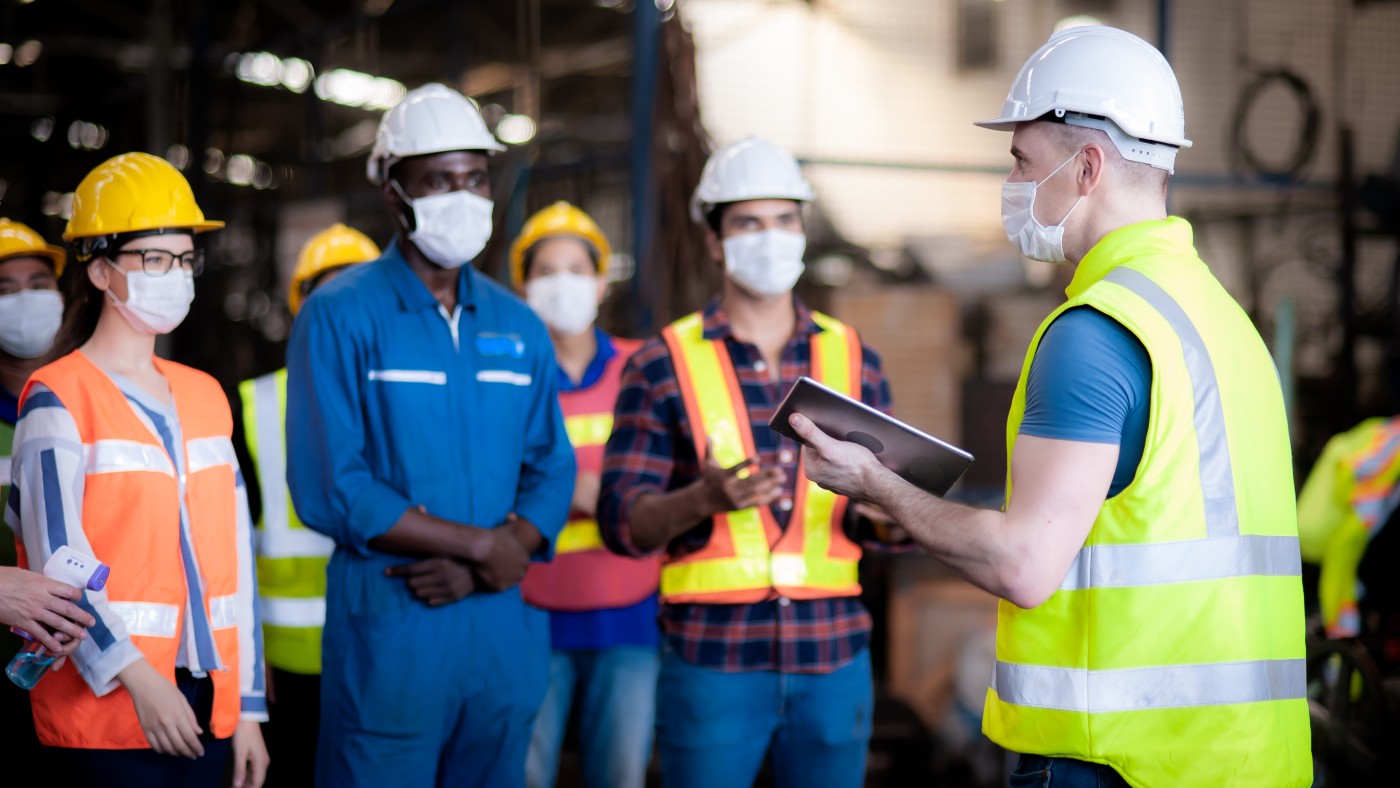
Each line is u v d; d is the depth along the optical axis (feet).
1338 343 22.47
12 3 33.35
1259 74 24.11
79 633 7.14
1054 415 5.90
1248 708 5.96
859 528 9.89
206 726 8.01
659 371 9.93
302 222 27.12
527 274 12.59
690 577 9.58
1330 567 13.09
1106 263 6.30
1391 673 12.75
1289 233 23.24
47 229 37.55
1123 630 5.93
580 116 33.60
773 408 9.84
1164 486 5.91
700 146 17.52
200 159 28.89
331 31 26.73
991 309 24.17
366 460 8.97
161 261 7.88
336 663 8.79
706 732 9.38
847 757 9.62
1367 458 12.92
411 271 9.21
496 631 9.00
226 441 8.34
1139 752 5.92
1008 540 5.79
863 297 21.47
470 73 32.40
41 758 8.97
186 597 7.86
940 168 19.20
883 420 6.81
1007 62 24.54
